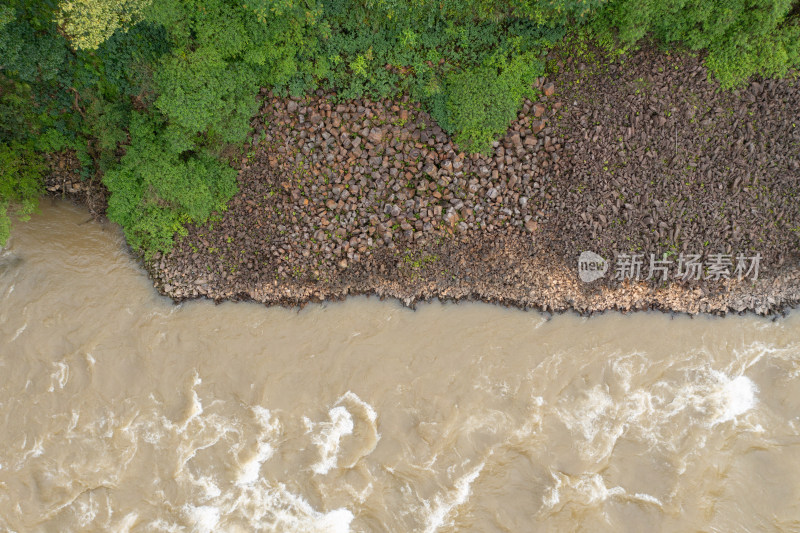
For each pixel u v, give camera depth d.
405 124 17.45
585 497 16.39
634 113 17.25
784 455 16.66
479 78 16.44
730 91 17.22
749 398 17.47
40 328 17.53
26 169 16.98
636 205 17.70
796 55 16.27
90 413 16.97
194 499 16.36
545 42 16.67
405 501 16.36
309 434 17.02
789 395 17.31
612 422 17.22
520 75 16.75
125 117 16.41
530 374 17.66
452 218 17.66
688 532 16.03
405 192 17.70
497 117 16.48
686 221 17.73
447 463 16.72
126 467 16.58
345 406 17.34
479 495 16.41
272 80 16.64
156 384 17.33
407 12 15.77
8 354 17.25
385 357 17.73
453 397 17.41
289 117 17.30
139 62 15.31
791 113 17.31
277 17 15.07
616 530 16.06
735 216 17.72
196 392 17.34
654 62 17.08
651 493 16.45
